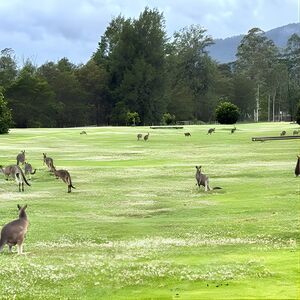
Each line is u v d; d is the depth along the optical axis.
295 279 12.39
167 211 24.84
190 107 150.50
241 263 14.10
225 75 184.00
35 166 43.09
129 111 134.50
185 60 159.50
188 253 15.74
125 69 138.62
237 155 51.00
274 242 17.45
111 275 13.11
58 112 138.12
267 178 34.88
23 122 130.25
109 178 36.88
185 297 11.26
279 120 183.12
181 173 38.84
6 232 15.63
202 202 26.98
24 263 14.42
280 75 178.88
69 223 22.14
